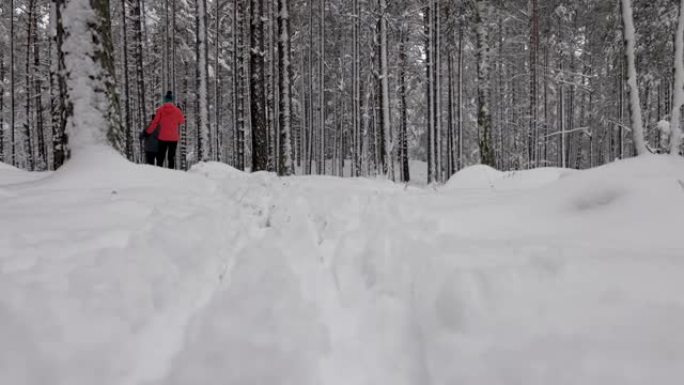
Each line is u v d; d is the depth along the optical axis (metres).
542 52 22.45
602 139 29.06
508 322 1.64
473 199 4.29
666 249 2.20
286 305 2.05
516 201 3.64
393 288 2.26
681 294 1.64
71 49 5.68
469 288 1.88
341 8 22.80
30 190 4.68
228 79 29.25
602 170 3.60
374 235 3.10
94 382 1.51
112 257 2.35
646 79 18.05
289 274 2.44
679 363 1.24
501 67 26.09
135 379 1.56
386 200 4.64
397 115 26.30
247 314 1.96
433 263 2.28
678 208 2.69
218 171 9.73
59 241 2.54
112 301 1.94
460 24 18.41
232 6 23.23
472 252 2.42
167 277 2.27
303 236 3.27
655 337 1.38
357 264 2.68
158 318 1.93
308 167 27.56
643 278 1.80
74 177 5.18
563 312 1.63
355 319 2.06
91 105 5.70
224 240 3.14
